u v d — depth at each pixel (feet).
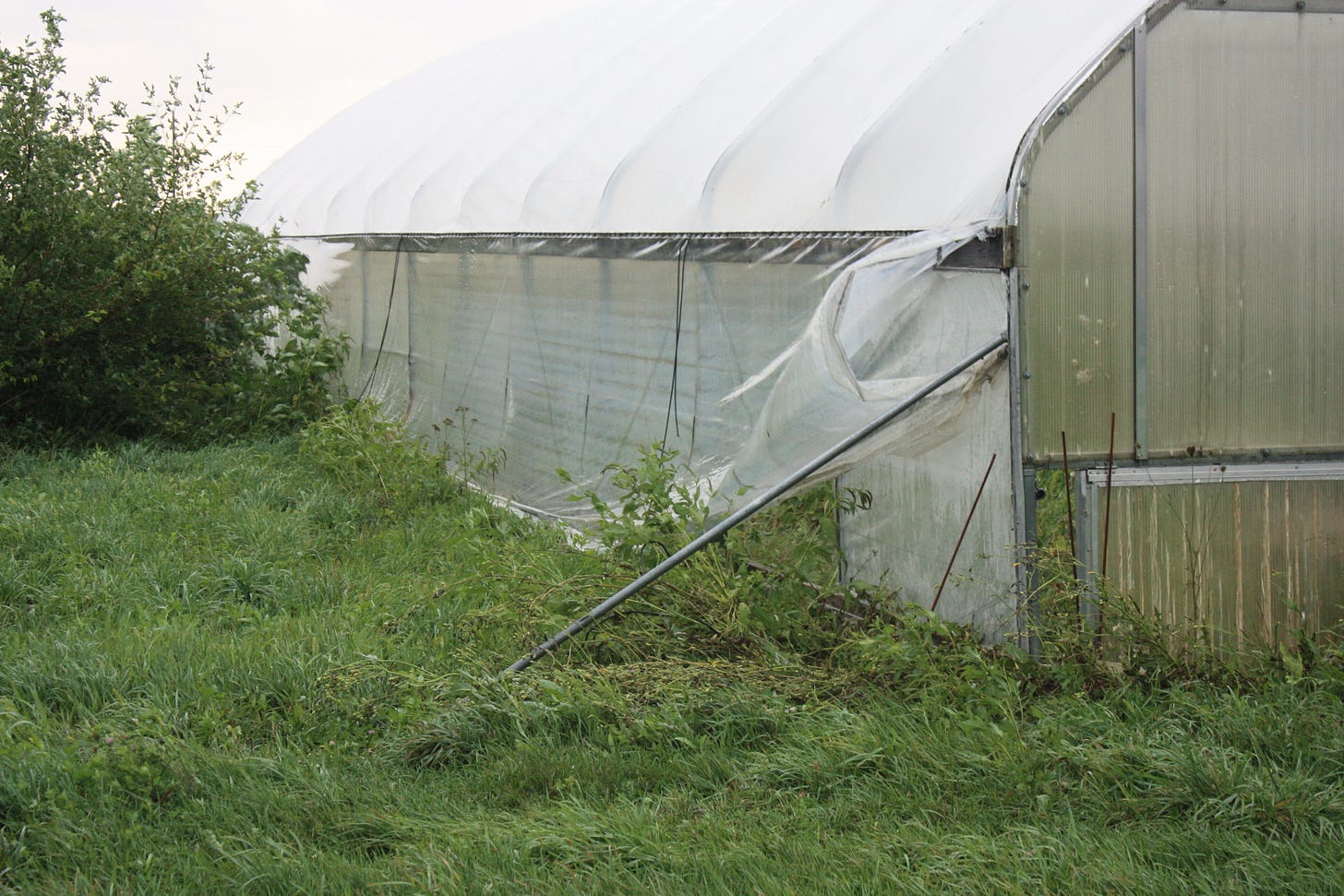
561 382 27.27
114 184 32.96
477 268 30.14
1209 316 17.76
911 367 18.40
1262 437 18.12
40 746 13.42
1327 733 14.11
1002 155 17.11
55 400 32.73
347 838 12.50
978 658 15.65
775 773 13.74
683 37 30.32
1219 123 17.58
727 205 21.70
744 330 21.89
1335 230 18.15
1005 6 19.86
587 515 26.25
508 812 13.04
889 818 12.77
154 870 11.73
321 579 20.93
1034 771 13.41
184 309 33.71
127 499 25.82
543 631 17.85
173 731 14.69
